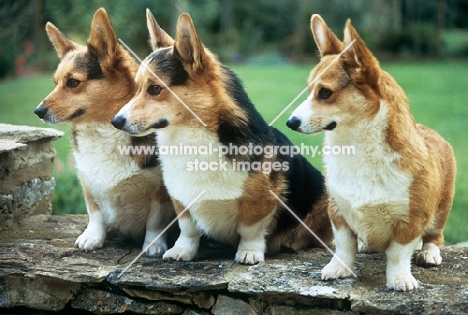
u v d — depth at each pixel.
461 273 1.55
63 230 1.85
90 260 1.65
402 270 1.47
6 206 1.83
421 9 7.92
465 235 2.28
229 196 1.58
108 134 1.67
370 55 1.41
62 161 2.80
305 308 1.49
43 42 5.18
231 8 7.31
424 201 1.44
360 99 1.43
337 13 7.40
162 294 1.56
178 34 1.54
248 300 1.53
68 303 1.62
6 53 5.02
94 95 1.66
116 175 1.67
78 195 2.38
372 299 1.43
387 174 1.43
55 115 1.65
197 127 1.56
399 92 1.47
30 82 4.83
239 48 6.98
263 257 1.63
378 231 1.48
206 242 1.77
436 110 4.34
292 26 7.44
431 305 1.41
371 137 1.43
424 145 1.47
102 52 1.67
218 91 1.56
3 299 1.63
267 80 5.41
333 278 1.51
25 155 1.89
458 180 2.83
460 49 7.47
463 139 3.52
